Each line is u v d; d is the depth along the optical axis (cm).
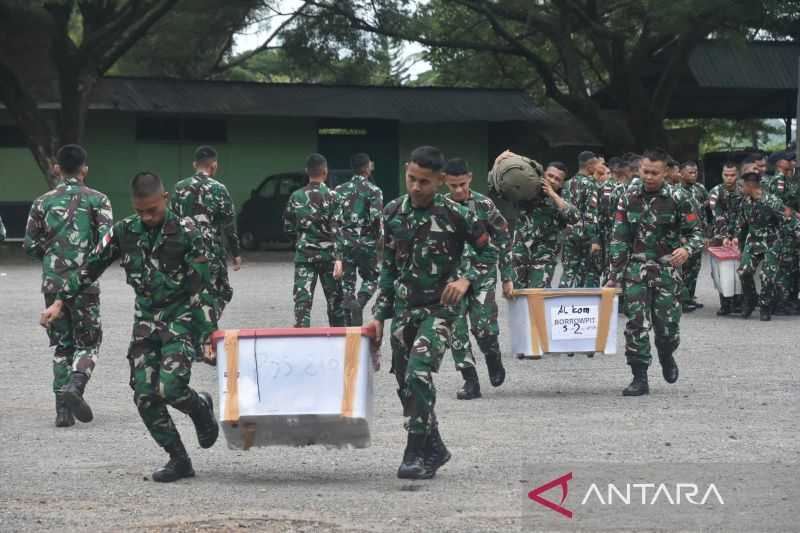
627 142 3934
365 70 4388
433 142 4350
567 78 3909
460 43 3938
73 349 1042
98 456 895
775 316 1936
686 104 4697
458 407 1098
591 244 1852
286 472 835
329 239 1473
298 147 4228
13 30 3472
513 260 1362
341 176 4059
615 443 921
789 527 675
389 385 1242
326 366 760
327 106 4016
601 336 1159
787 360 1409
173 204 1382
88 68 3391
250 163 4181
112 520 696
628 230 1161
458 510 716
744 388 1201
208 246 1377
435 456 810
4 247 3753
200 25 4075
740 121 5194
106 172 4025
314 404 758
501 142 4391
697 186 2103
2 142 3919
